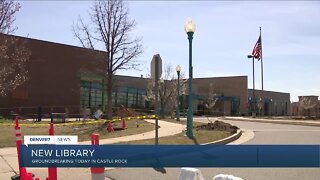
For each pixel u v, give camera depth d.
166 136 18.45
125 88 67.88
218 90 92.31
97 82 53.09
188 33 18.48
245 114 87.62
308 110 71.81
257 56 59.03
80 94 55.56
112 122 26.97
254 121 40.69
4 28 26.30
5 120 33.94
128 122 28.75
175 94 56.03
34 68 50.53
